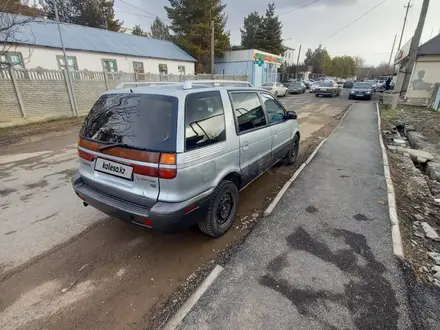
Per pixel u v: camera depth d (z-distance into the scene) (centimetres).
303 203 354
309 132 845
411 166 520
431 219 321
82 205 353
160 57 2008
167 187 213
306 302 198
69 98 1062
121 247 268
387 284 214
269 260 245
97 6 3025
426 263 239
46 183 425
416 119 1050
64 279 225
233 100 294
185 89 238
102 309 196
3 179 442
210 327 178
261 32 4231
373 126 917
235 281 219
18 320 186
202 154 233
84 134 264
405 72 1439
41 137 769
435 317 185
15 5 963
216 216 272
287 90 2523
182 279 225
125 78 1293
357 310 191
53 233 290
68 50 1461
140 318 188
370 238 275
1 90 859
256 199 376
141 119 225
